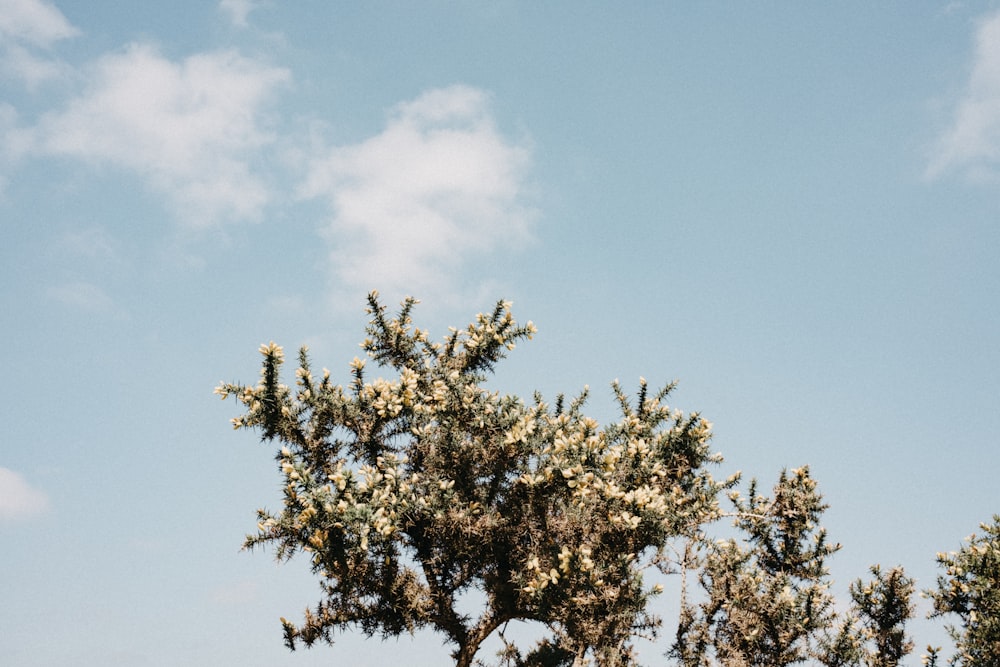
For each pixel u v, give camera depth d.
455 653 11.03
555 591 9.96
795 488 13.98
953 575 12.33
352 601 10.70
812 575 13.10
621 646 10.91
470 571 11.13
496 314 12.87
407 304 13.03
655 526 10.44
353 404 11.36
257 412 10.70
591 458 10.21
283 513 9.84
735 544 12.30
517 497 10.69
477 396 11.46
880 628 12.47
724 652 11.45
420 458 11.79
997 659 11.11
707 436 13.05
